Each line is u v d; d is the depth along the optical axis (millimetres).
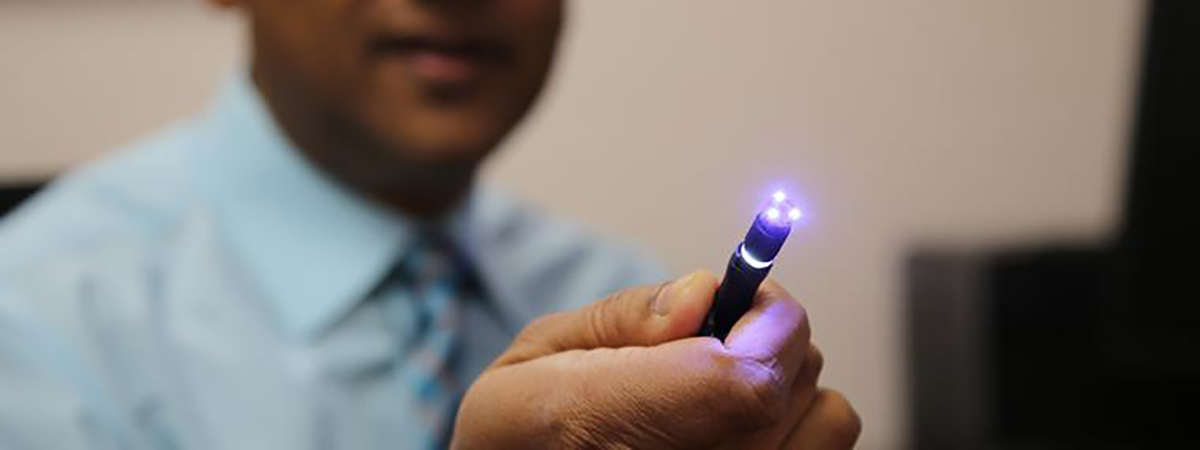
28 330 741
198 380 757
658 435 486
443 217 827
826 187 1176
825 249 1183
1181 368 898
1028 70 1179
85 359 745
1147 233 896
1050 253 1015
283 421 755
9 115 1087
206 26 1092
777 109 1165
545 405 505
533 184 1156
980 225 1185
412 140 748
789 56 1160
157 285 783
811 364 520
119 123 1095
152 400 749
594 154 1156
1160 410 980
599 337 518
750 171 1165
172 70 1093
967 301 1031
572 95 1149
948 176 1184
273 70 763
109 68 1090
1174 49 871
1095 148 1183
